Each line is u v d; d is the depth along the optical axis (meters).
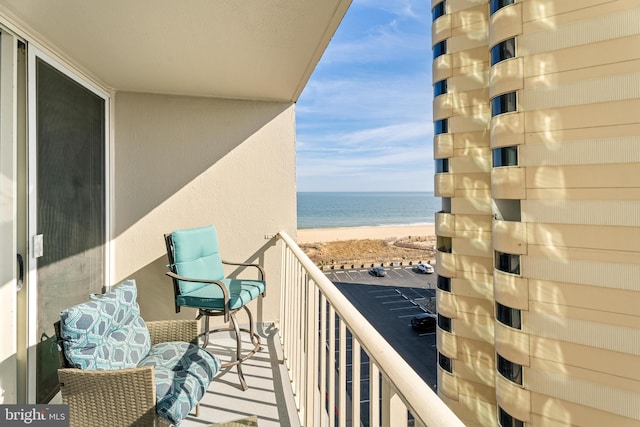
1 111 1.55
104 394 1.27
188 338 1.80
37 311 1.71
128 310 1.65
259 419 1.77
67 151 2.05
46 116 1.82
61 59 1.97
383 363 0.58
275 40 1.83
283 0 1.43
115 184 2.76
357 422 0.76
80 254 2.22
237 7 1.49
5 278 1.55
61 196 1.98
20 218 1.63
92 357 1.35
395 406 0.56
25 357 1.61
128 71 2.30
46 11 1.50
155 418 1.26
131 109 2.79
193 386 1.41
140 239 2.82
